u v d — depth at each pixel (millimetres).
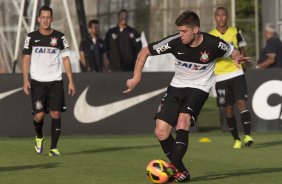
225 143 35469
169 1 60750
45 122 39688
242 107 33531
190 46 22125
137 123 40188
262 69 41000
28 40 30578
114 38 47875
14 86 39375
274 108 41062
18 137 39375
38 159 29203
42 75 30484
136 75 22516
